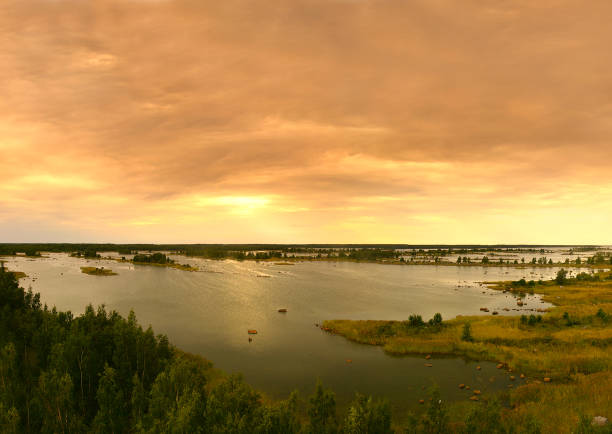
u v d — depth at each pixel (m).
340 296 111.69
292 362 52.47
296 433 25.08
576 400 33.84
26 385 34.84
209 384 43.25
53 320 44.47
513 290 124.00
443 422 26.98
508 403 37.00
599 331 57.72
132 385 35.84
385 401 26.47
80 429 29.30
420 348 56.53
